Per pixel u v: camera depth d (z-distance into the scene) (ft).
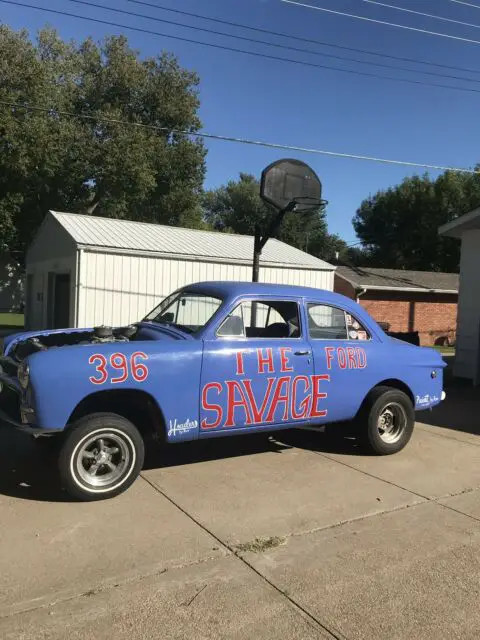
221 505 15.19
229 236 58.23
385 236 146.10
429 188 136.56
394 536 13.64
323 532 13.76
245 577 11.46
